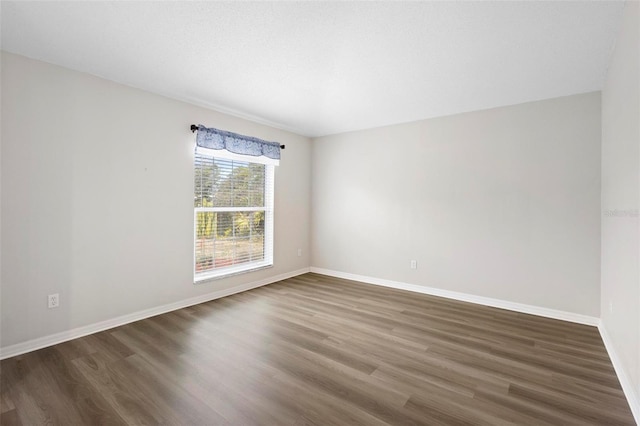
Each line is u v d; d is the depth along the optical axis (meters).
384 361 2.30
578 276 3.13
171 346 2.52
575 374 2.14
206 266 3.80
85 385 1.97
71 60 2.51
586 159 3.09
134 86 3.05
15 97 2.37
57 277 2.59
